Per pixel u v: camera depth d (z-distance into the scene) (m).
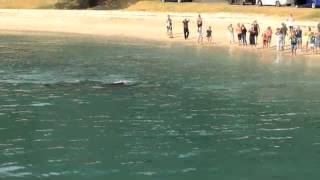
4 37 69.19
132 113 25.84
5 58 46.69
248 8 75.25
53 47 57.12
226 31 69.06
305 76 38.03
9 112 25.64
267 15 70.81
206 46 58.62
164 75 37.78
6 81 34.34
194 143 20.98
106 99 29.16
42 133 22.09
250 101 29.17
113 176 17.36
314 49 53.16
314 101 29.39
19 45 58.88
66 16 86.12
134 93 31.00
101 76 37.19
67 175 17.39
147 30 75.06
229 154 19.70
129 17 80.94
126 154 19.53
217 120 24.80
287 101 29.31
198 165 18.48
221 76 37.59
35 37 69.75
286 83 35.00
